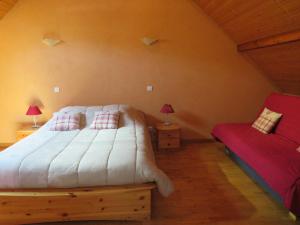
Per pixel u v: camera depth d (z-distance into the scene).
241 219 2.24
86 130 3.34
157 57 4.17
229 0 3.12
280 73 3.80
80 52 4.08
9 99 4.14
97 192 2.10
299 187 1.97
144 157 2.30
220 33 4.17
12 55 4.02
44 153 2.42
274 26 2.90
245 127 3.74
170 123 4.29
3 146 4.29
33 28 3.96
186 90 4.30
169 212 2.37
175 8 4.07
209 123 4.43
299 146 2.71
